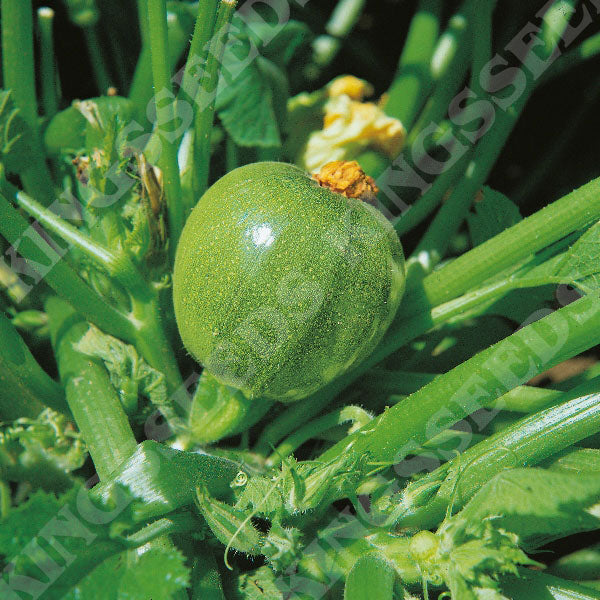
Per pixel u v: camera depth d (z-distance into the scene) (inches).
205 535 26.5
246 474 26.5
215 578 26.3
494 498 24.3
